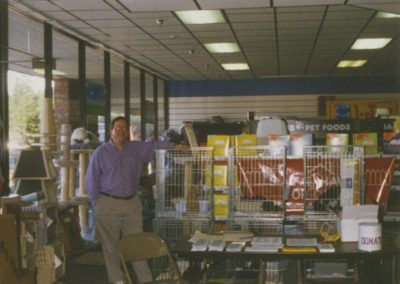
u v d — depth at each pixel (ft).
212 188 15.74
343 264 12.88
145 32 29.94
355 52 37.99
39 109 25.35
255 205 15.20
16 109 24.45
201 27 29.07
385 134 19.47
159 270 16.39
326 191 14.93
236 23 28.30
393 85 50.75
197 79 52.37
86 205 25.21
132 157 16.88
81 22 26.99
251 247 12.02
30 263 16.21
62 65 36.01
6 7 21.98
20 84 25.39
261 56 39.24
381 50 37.22
